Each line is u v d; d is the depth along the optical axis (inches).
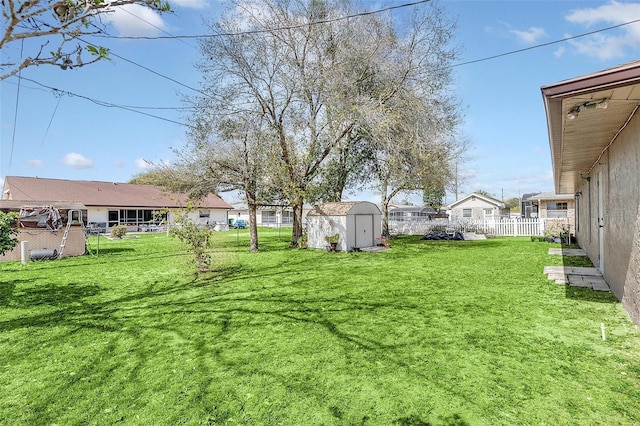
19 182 1139.3
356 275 338.0
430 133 546.0
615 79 125.3
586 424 94.9
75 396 119.6
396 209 1750.7
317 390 117.7
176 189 551.8
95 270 401.1
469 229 895.1
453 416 100.4
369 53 539.2
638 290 169.0
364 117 507.8
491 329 171.6
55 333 186.5
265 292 270.7
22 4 77.0
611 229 246.7
